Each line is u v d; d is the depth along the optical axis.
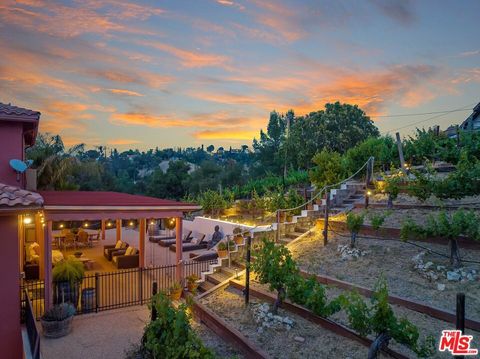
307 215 14.17
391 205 12.61
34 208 7.07
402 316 6.74
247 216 21.47
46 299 9.38
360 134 44.22
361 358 5.91
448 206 11.16
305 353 6.33
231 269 11.94
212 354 5.39
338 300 6.02
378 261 9.26
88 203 10.24
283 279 7.44
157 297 6.47
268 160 56.06
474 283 7.25
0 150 9.78
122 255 15.95
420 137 17.69
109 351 7.67
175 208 11.64
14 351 7.82
